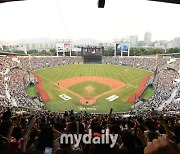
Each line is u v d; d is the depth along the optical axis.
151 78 55.81
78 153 3.29
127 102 38.28
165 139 1.19
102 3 5.46
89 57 86.50
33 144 4.04
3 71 55.50
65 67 74.94
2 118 5.84
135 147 3.09
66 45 95.62
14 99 37.62
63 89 46.19
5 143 3.04
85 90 45.44
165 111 26.00
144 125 5.84
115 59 88.00
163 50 110.75
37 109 32.69
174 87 45.00
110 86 48.88
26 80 52.22
